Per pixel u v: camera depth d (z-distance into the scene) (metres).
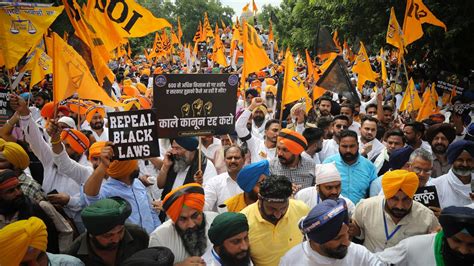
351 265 3.23
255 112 8.72
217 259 3.42
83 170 5.05
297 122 8.17
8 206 3.68
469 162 4.77
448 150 4.94
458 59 13.59
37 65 8.23
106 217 3.12
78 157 5.61
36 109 9.31
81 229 4.66
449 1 12.99
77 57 5.60
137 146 4.32
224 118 4.84
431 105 9.12
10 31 5.78
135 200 4.46
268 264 3.80
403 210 3.87
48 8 6.00
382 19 15.47
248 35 7.98
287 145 5.15
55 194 4.56
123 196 4.37
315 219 3.02
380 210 4.07
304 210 4.02
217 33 18.55
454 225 2.99
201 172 4.93
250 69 8.04
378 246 4.05
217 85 4.76
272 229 3.81
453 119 8.57
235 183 4.95
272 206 3.67
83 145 5.55
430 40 13.73
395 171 3.89
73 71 5.55
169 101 4.60
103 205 3.21
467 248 3.01
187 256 3.69
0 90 5.96
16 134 5.98
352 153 5.35
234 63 17.14
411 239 3.49
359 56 11.19
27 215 3.81
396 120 9.07
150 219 4.57
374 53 22.23
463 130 8.39
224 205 4.49
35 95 10.24
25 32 5.85
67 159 4.91
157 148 4.37
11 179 3.68
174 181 5.27
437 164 6.23
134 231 3.58
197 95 4.70
